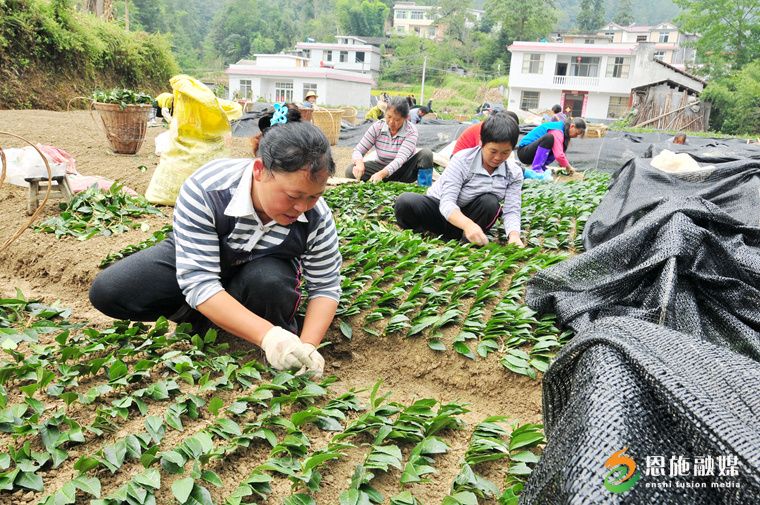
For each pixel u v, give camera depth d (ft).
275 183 8.25
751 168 18.12
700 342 7.57
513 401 10.54
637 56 150.30
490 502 7.98
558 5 437.58
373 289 12.92
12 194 18.28
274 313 10.02
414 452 8.51
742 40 159.22
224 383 9.37
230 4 280.51
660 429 6.28
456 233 18.12
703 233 11.99
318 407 9.56
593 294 11.72
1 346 10.08
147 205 18.47
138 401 8.73
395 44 256.32
